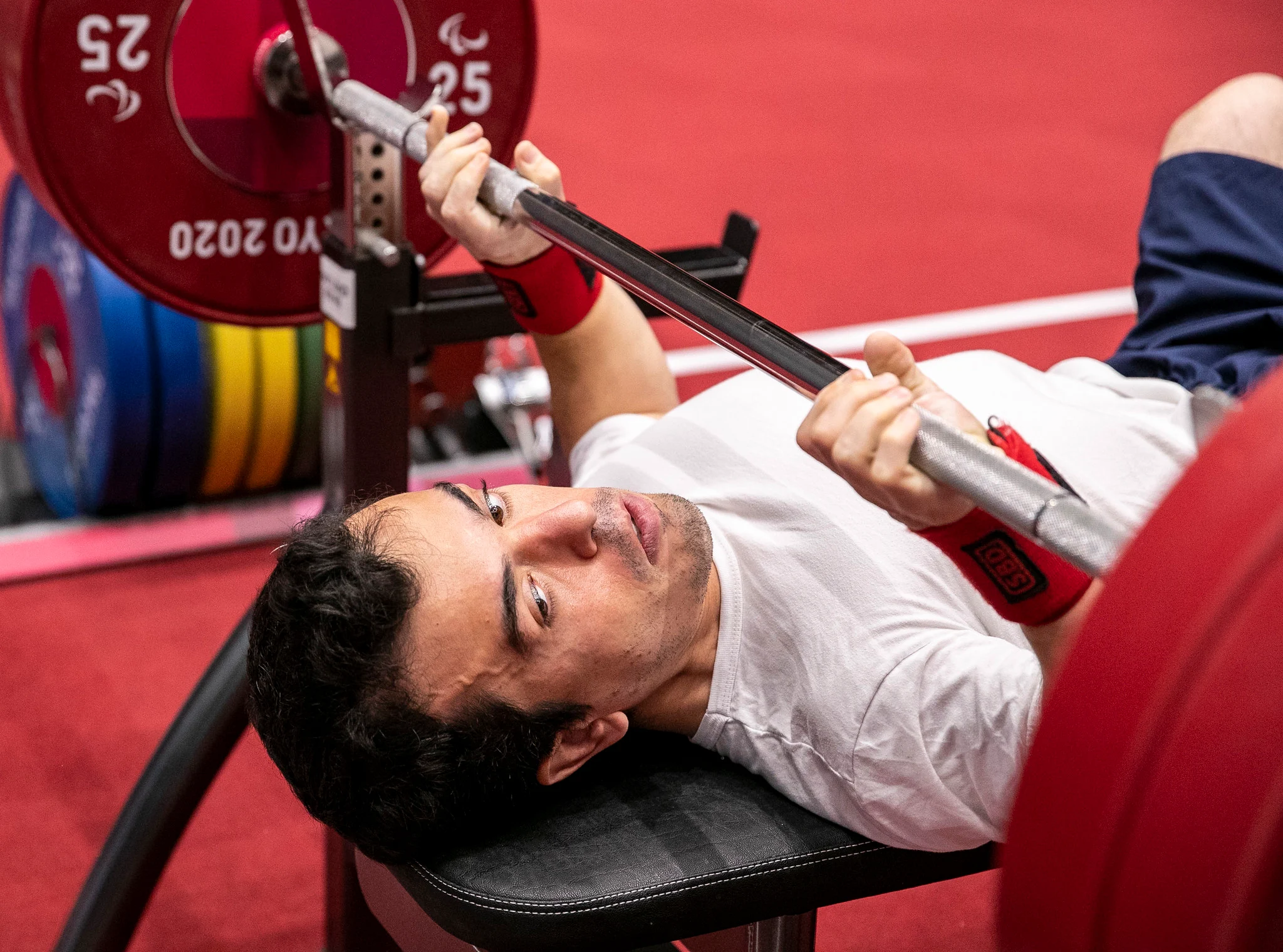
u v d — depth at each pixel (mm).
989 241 4262
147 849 1719
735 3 6500
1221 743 633
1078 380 1697
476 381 2980
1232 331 1714
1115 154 4938
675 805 1373
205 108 1653
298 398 2781
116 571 2719
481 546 1284
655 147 4895
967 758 1245
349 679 1250
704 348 3572
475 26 1761
